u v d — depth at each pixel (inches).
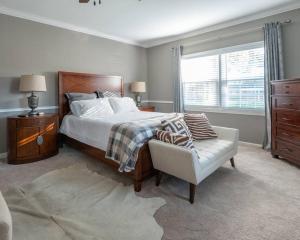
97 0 115.6
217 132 111.3
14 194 82.1
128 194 82.1
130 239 57.4
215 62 171.0
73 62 161.5
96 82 173.3
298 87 103.6
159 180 90.4
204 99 180.5
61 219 65.5
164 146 80.5
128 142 86.0
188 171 74.4
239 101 159.2
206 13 138.1
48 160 125.0
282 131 115.6
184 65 192.4
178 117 106.6
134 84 198.8
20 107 136.1
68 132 137.0
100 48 179.0
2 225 31.9
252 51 149.7
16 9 128.0
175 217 67.5
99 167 113.1
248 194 81.6
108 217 67.3
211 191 84.4
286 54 133.5
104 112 141.8
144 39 199.0
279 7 131.3
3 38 127.3
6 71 129.4
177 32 178.1
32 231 60.4
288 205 73.4
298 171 103.2
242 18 147.9
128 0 117.3
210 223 64.4
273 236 58.3
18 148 118.0
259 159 121.6
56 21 147.9
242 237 58.1
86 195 81.8
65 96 153.4
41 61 144.3
